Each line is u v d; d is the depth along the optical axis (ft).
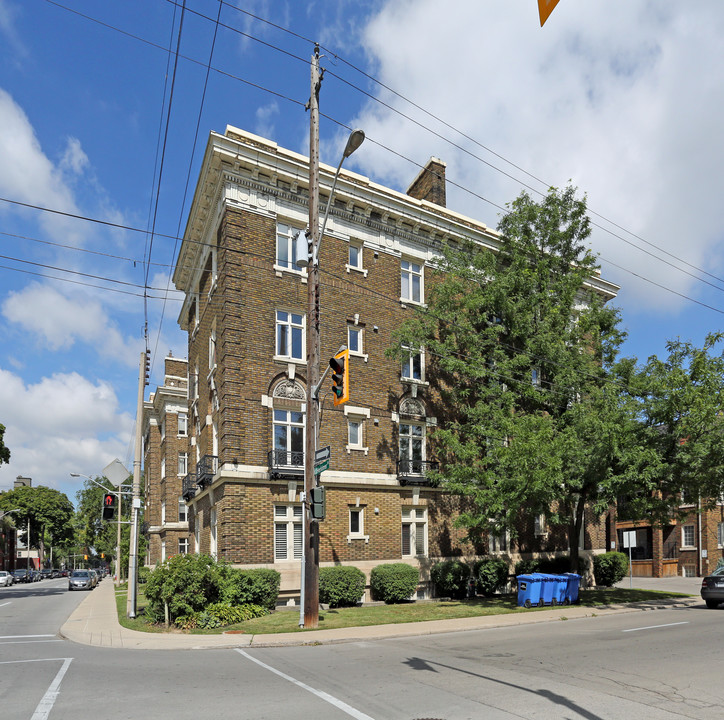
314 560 51.44
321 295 74.64
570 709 24.39
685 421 62.18
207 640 45.19
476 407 71.87
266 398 69.67
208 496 76.64
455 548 79.61
